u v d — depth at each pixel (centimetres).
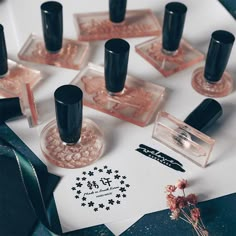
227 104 41
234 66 44
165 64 43
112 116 39
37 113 38
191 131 36
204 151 36
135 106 40
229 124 39
